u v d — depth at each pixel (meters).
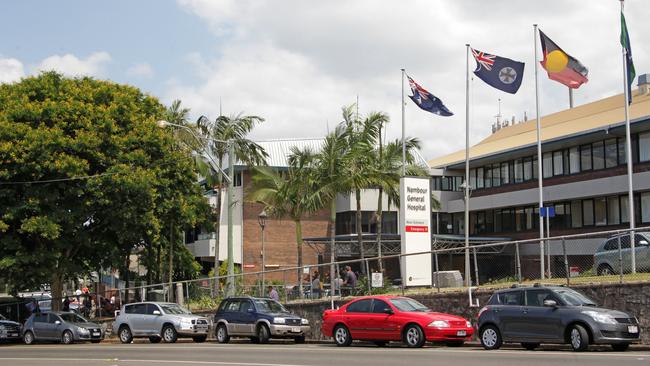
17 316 42.31
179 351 23.55
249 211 55.62
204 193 54.16
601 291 22.41
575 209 49.44
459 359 17.38
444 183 60.81
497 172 56.25
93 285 58.12
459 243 50.88
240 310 28.83
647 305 21.28
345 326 24.14
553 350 19.92
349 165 39.91
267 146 56.59
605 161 46.66
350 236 47.41
